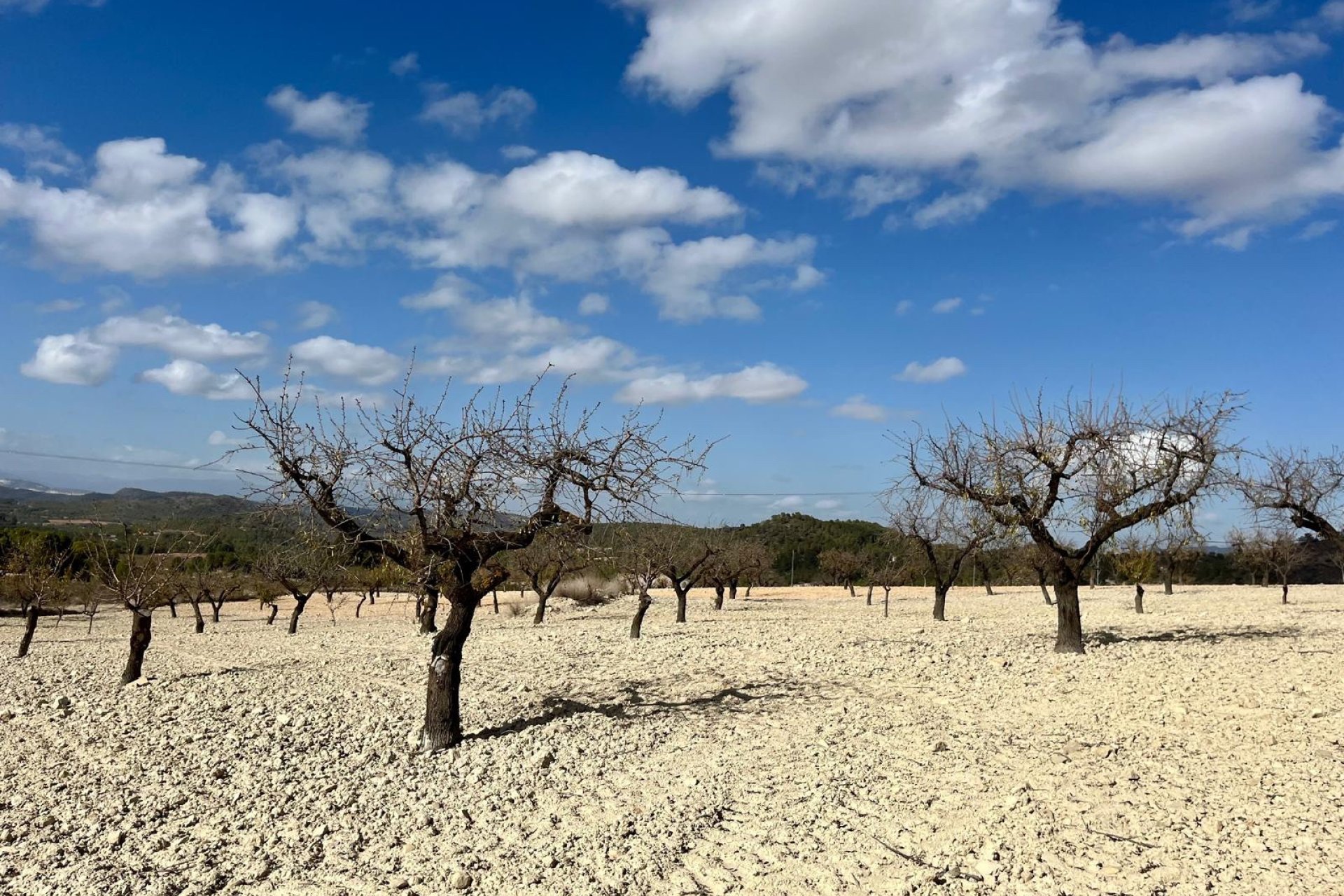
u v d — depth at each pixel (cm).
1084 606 4216
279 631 3766
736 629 3133
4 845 920
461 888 780
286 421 1177
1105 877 733
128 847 909
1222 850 771
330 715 1535
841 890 746
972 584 7156
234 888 798
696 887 769
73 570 4584
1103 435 2038
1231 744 1107
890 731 1295
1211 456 1956
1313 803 871
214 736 1391
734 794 1019
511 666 2155
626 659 2266
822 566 6788
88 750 1319
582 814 970
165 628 4194
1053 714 1357
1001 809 905
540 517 1344
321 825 955
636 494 1346
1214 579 6725
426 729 1282
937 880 749
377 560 1391
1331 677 1538
